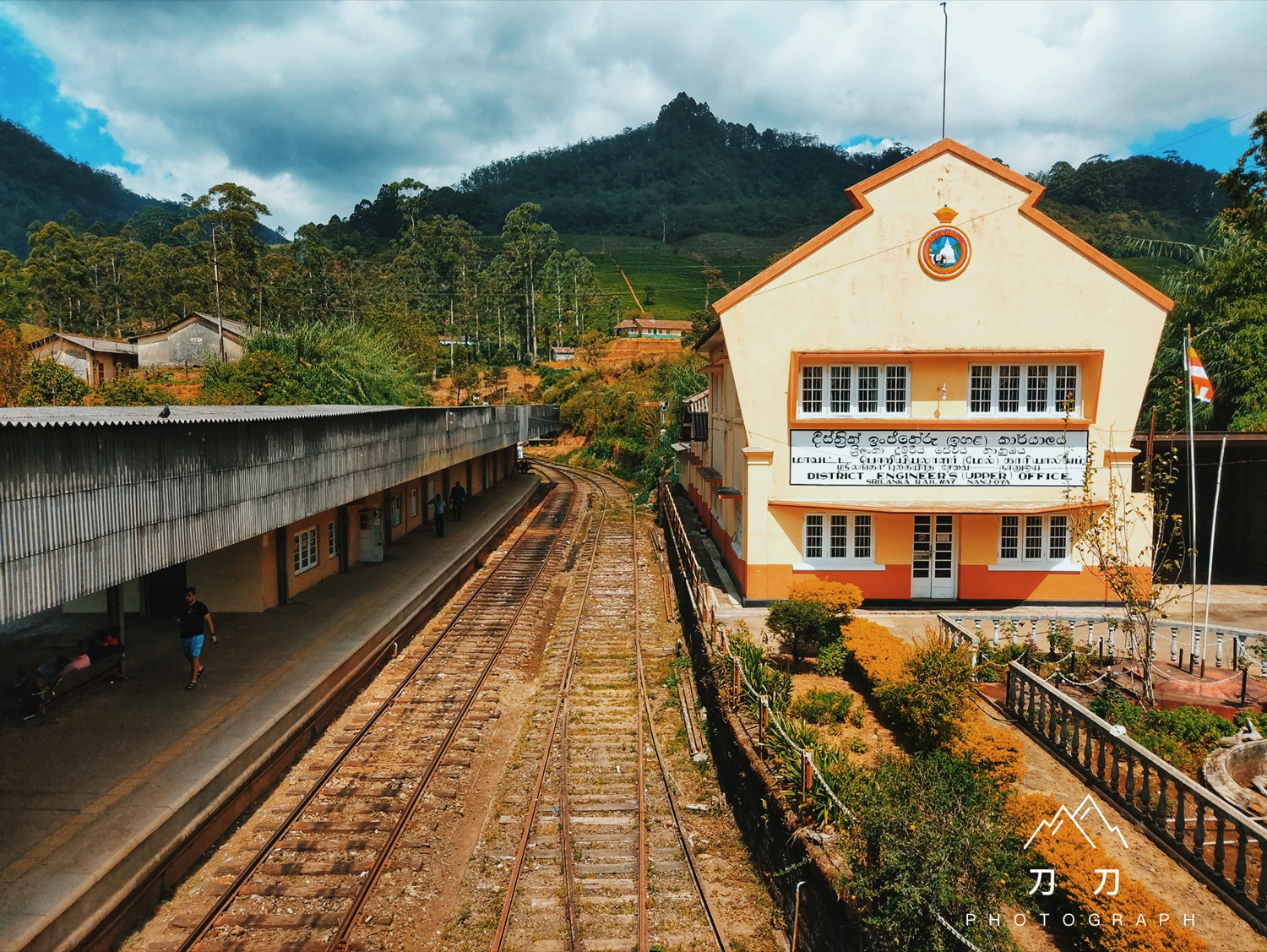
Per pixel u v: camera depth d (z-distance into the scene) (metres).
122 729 11.36
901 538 18.55
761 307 17.98
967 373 17.98
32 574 7.92
